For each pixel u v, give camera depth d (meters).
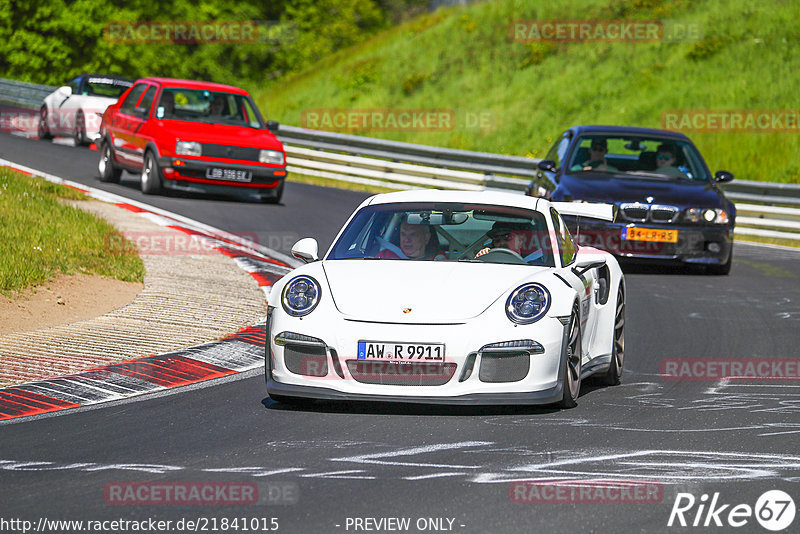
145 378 28.22
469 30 137.25
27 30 165.25
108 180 71.50
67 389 26.86
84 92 96.19
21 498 18.34
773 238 69.00
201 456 21.14
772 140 96.56
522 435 22.94
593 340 28.67
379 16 193.50
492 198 29.36
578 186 51.09
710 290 46.78
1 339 31.44
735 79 109.56
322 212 66.06
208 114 69.50
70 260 41.94
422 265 26.34
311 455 21.19
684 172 53.84
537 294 24.88
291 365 24.70
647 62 118.00
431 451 21.52
